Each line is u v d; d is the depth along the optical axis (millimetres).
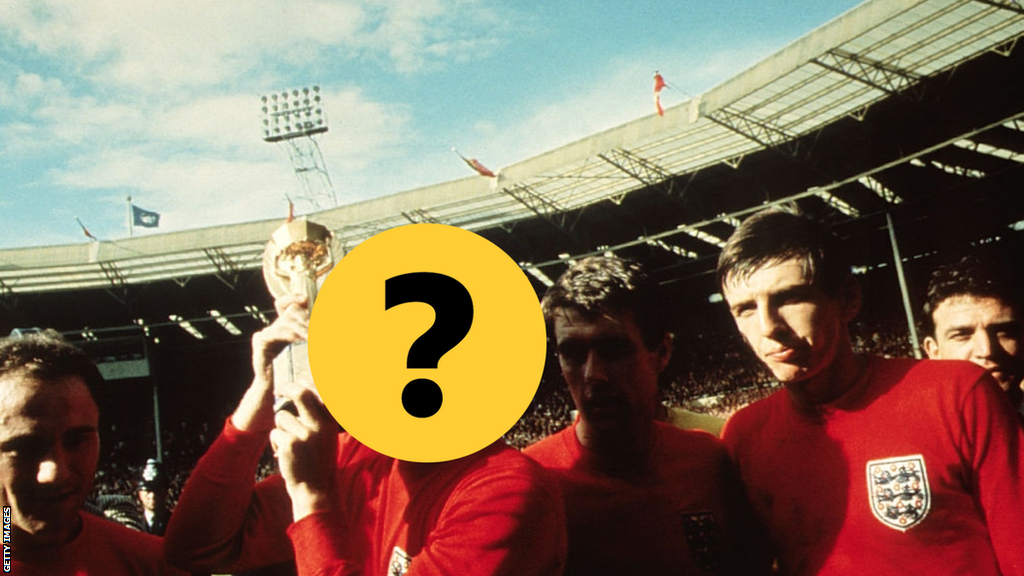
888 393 2111
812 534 2135
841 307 2146
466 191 27125
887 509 2006
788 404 2291
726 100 21562
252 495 2045
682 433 2449
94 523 2082
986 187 24844
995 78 20516
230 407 35781
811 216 2146
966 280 2709
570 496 2242
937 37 18906
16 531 1838
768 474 2271
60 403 1803
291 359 1776
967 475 1991
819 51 19312
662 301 2230
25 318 32344
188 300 33000
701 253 31344
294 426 1676
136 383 35188
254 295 32844
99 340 32594
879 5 17953
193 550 1842
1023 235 25312
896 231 28266
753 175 26391
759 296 2098
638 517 2207
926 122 22688
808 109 22453
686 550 2195
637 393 2127
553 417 31719
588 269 2160
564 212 28578
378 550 1856
